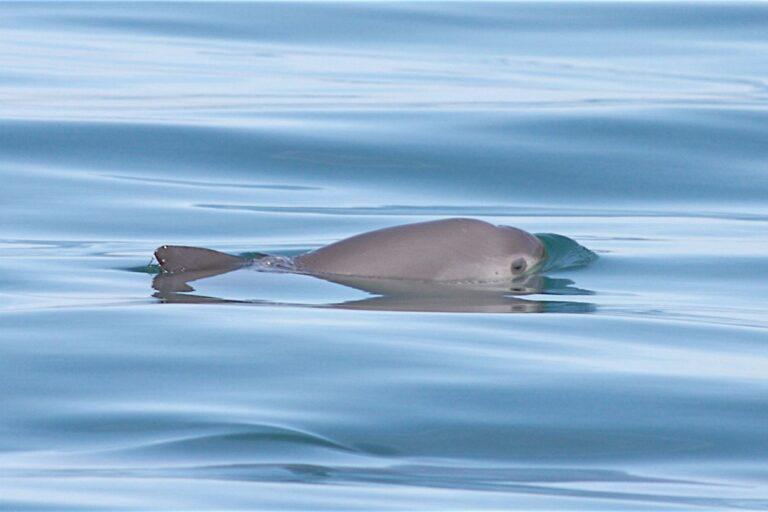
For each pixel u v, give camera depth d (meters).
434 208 65.12
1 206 61.88
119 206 62.81
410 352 39.41
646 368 38.50
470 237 50.12
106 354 38.78
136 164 70.69
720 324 43.69
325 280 47.94
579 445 33.12
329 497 29.84
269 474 31.02
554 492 30.45
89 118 77.88
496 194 67.94
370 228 60.22
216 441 32.78
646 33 104.75
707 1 112.69
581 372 37.94
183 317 42.56
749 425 34.38
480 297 46.66
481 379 37.19
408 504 29.59
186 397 35.56
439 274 48.88
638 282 49.94
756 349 40.72
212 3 112.25
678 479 31.31
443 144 74.38
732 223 61.84
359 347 39.75
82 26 104.81
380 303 45.16
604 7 111.81
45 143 72.94
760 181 69.94
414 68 93.69
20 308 43.78
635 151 73.94
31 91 84.56
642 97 84.50
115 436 33.09
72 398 35.44
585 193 68.19
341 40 102.31
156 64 93.56
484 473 31.47
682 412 35.16
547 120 78.38
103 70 91.25
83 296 45.72
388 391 36.12
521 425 34.16
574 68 94.19
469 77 90.88
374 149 73.69
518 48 100.62
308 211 63.41
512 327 42.62
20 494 29.67
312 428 33.69
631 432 33.94
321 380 36.91
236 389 36.16
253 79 89.81
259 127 76.94
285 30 104.81
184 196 65.38
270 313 43.28
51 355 38.66
